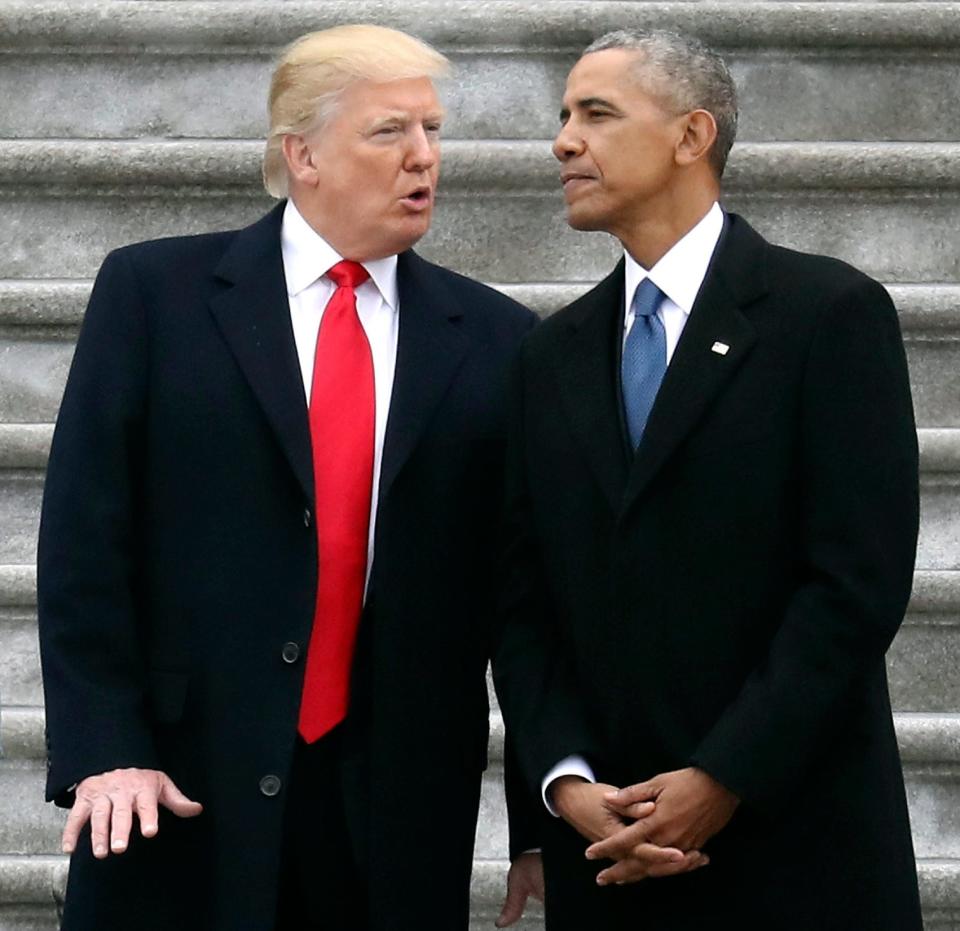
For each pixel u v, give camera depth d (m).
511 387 12.65
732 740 11.29
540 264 18.19
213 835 12.34
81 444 12.47
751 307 11.88
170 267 12.85
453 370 12.89
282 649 12.36
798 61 18.48
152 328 12.67
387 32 12.67
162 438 12.53
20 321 17.62
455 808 12.88
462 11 18.34
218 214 18.27
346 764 12.57
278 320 12.66
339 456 12.58
